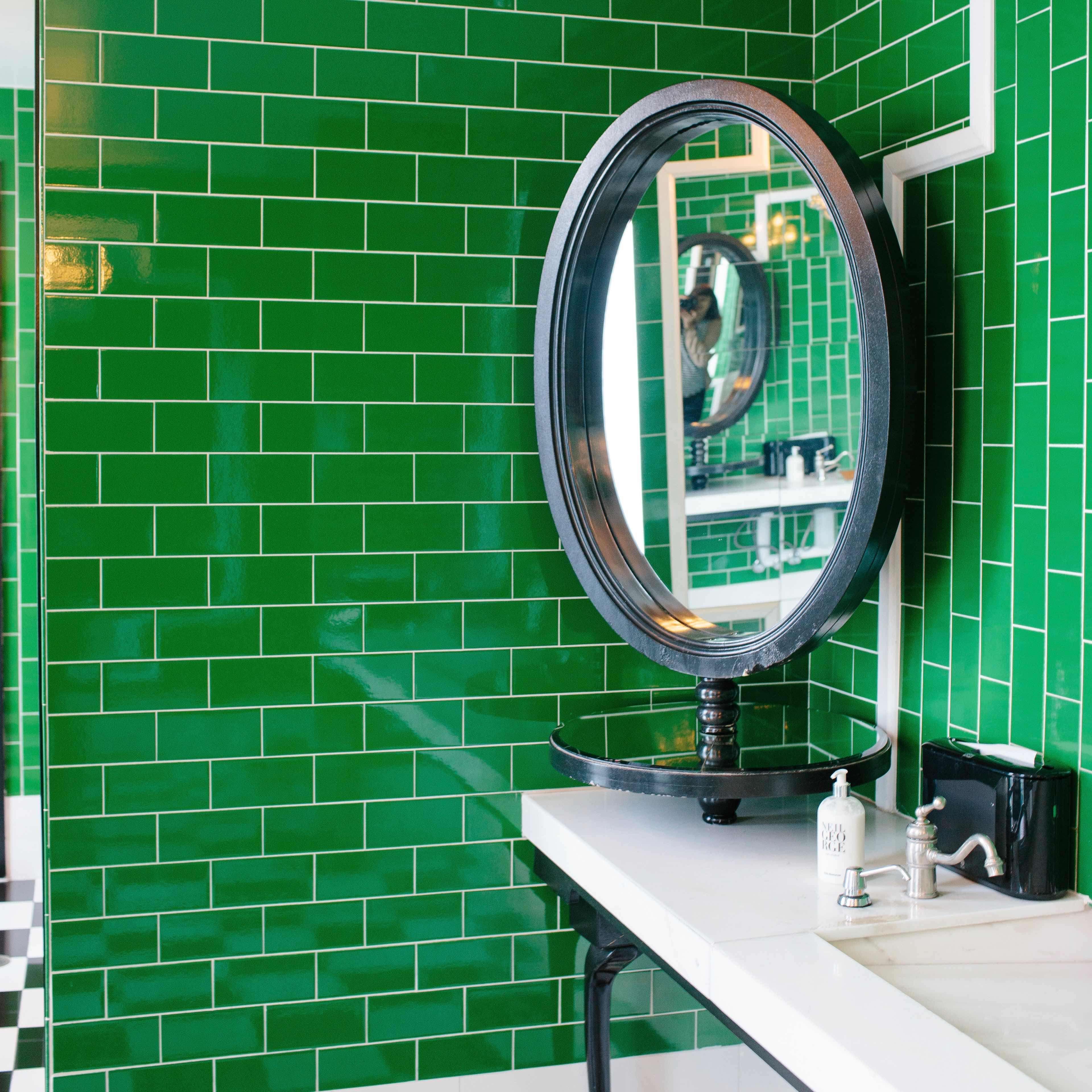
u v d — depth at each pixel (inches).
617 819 79.8
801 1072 49.8
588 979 80.1
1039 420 66.2
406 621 86.1
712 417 80.7
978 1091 43.4
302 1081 85.8
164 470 81.3
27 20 132.3
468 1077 89.2
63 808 81.0
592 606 90.0
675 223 81.9
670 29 89.0
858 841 66.2
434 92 84.6
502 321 86.8
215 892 83.7
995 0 68.9
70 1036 81.9
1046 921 61.9
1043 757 66.1
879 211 68.1
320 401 83.7
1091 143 61.7
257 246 82.0
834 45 88.3
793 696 93.7
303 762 84.7
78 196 79.0
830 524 71.7
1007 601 69.2
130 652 81.4
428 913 87.7
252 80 81.4
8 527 160.7
